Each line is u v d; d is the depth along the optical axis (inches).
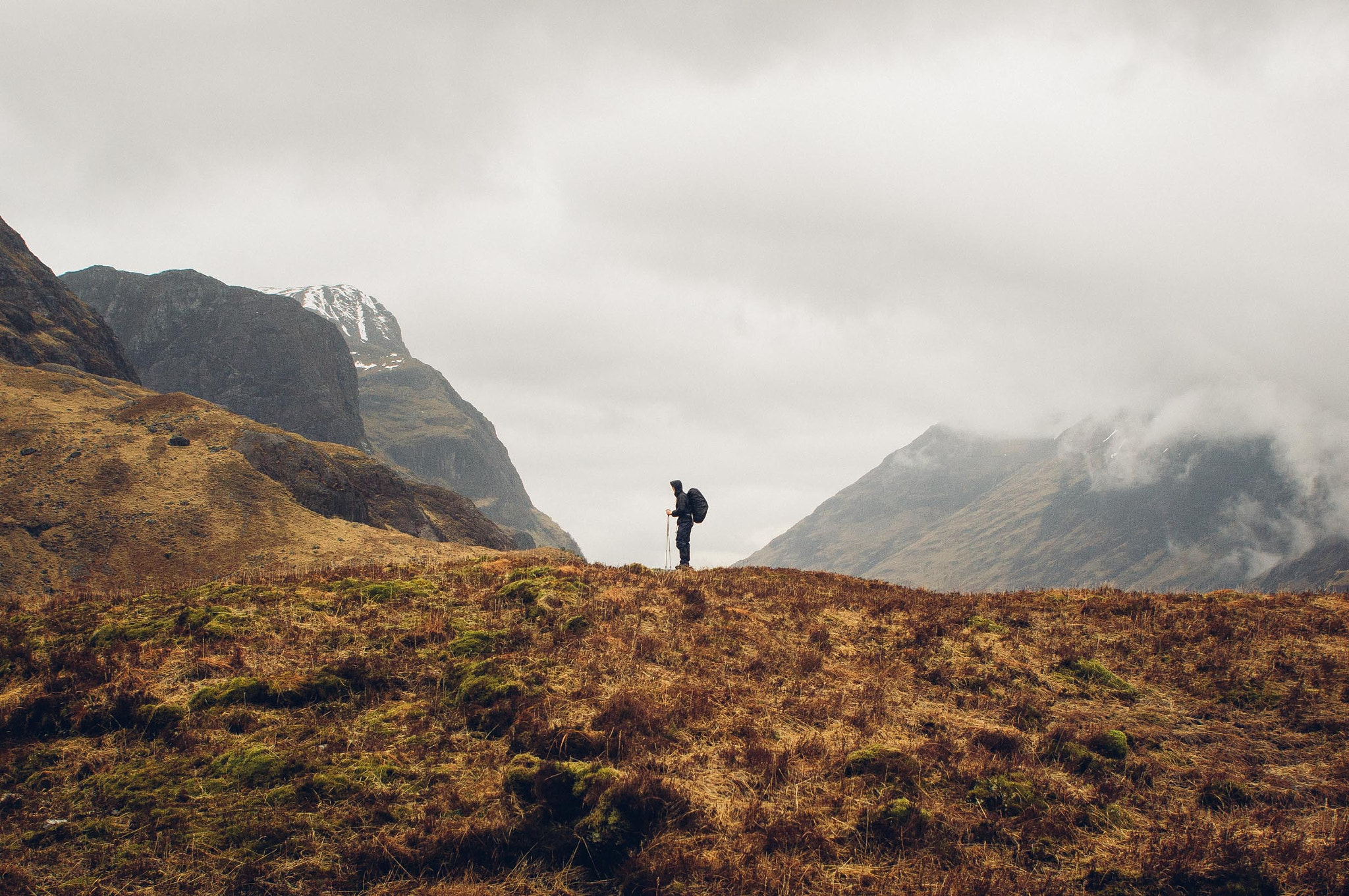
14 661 535.8
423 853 356.2
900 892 338.3
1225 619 682.2
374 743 439.5
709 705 498.0
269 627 588.7
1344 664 574.9
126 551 2989.7
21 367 4200.3
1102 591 800.3
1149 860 358.0
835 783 420.5
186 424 3934.5
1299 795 420.8
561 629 600.1
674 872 347.6
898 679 568.7
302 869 345.1
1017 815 398.3
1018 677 577.0
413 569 785.6
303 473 3850.9
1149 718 518.9
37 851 354.0
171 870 342.6
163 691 488.4
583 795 387.2
